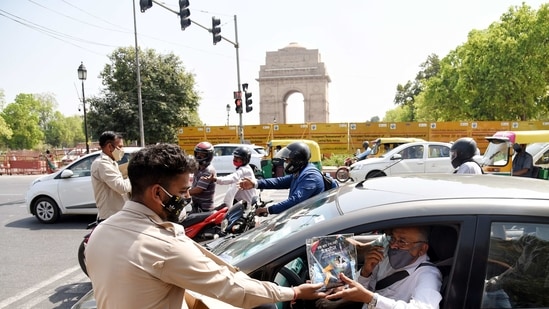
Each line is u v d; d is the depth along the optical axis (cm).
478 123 2494
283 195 1276
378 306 179
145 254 144
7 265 593
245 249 227
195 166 166
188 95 3173
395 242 207
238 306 158
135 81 3017
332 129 2614
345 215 205
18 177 2217
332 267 182
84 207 845
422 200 202
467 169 522
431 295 187
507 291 184
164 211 160
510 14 2606
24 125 7888
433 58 5938
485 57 2570
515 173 894
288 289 173
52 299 470
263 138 2656
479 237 187
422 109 4275
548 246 190
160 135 3039
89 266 152
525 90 2489
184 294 169
